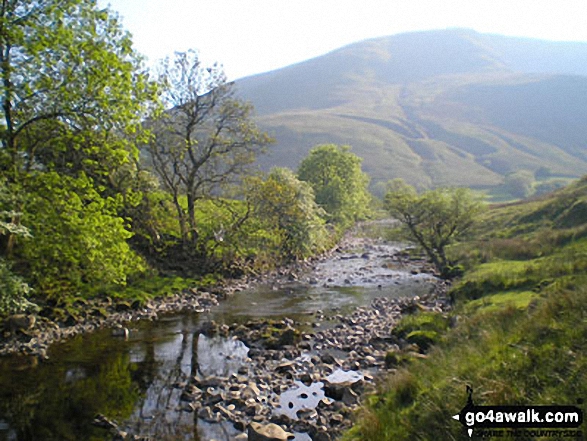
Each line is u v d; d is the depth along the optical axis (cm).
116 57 2088
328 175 7262
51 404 1331
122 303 2431
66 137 2212
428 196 3784
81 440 1141
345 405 1319
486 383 901
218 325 2177
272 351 1847
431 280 3475
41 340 1866
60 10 2009
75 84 2066
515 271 2441
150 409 1324
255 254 3972
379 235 7181
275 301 2812
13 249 2216
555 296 1167
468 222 3762
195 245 3644
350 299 2862
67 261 2289
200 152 3606
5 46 1988
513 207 6109
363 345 1925
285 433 1145
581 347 904
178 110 3494
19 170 2058
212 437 1169
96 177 3106
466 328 1529
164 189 3828
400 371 1274
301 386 1511
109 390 1443
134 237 3544
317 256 4891
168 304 2628
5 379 1493
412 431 896
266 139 3622
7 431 1174
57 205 2112
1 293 1648
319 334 2086
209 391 1427
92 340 1941
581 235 3028
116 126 2227
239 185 3722
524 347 988
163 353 1809
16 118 2097
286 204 4222
